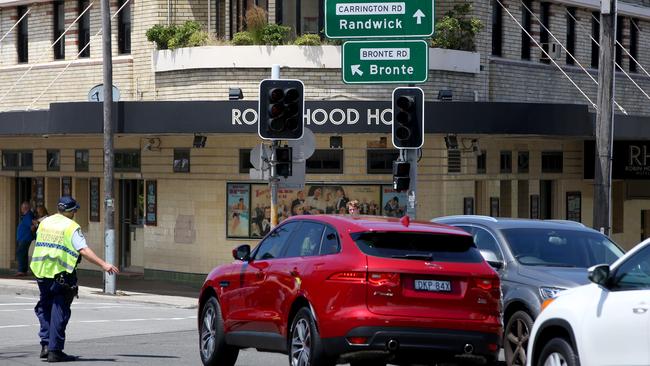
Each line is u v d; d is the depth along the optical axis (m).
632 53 66.88
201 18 55.53
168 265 54.94
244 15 53.22
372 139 51.62
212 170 53.12
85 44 59.72
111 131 48.41
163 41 54.00
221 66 51.44
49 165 60.91
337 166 51.84
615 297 17.34
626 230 66.69
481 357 21.73
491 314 21.86
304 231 23.50
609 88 43.72
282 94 37.56
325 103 48.41
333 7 42.72
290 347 22.73
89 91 53.97
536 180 58.97
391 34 42.53
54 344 26.58
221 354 25.67
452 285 21.64
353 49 42.47
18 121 52.41
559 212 60.41
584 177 61.28
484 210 55.66
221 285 25.66
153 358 28.05
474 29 53.53
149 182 55.88
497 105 48.84
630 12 65.19
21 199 63.84
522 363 24.88
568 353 18.16
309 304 21.94
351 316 21.11
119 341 32.53
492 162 55.97
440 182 52.53
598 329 17.47
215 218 53.12
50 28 61.03
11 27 62.88
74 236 26.56
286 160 38.56
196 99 52.06
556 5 60.81
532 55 59.31
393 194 51.75
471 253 22.28
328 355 21.48
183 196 54.19
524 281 25.22
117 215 58.59
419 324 21.22
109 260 48.56
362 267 21.25
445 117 48.38
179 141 54.25
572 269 25.77
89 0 59.12
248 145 52.53
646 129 55.56
